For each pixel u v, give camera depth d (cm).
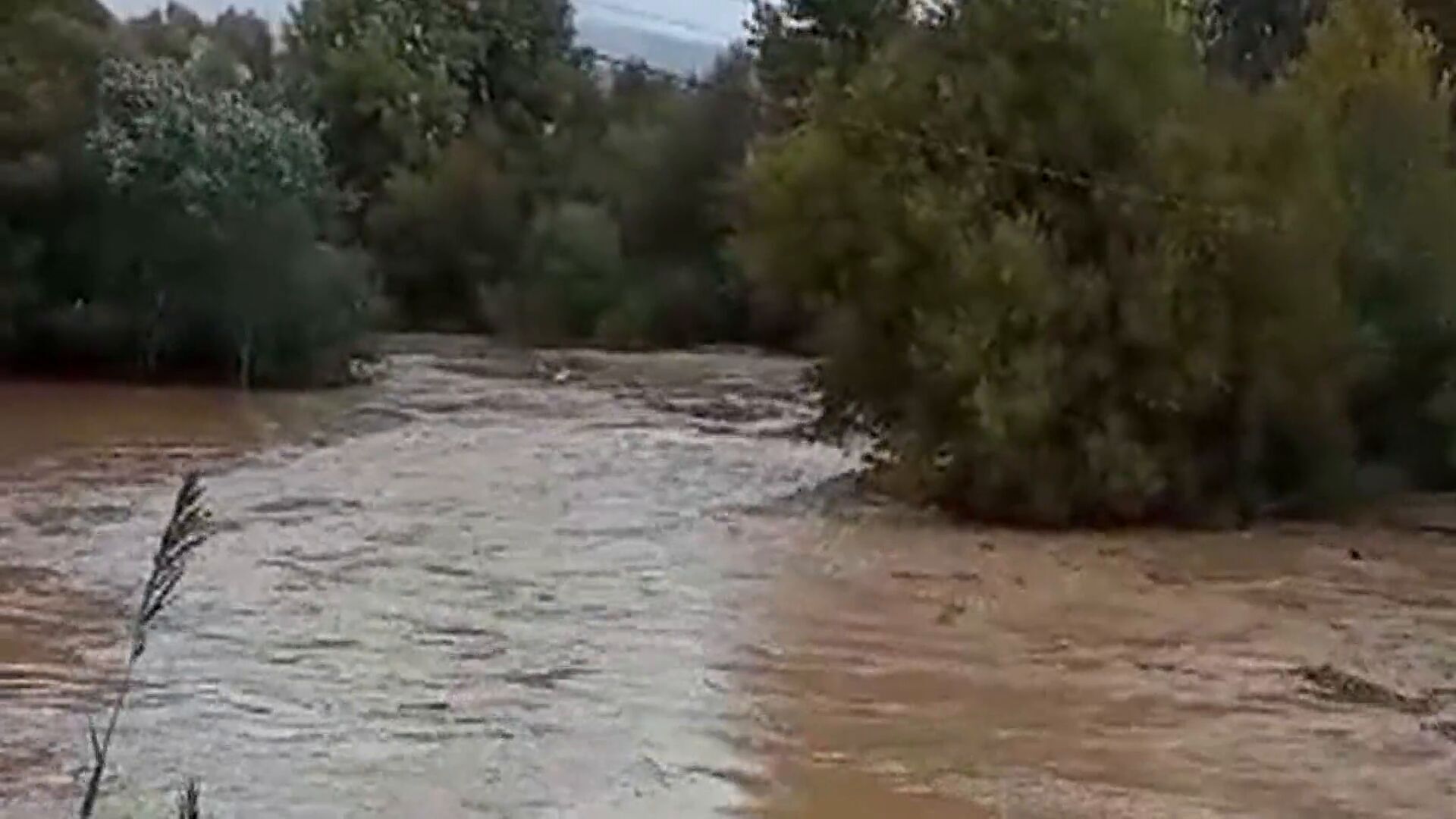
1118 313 2456
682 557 2159
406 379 4453
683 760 1320
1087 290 2452
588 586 1970
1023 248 2448
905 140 2552
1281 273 2483
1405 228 2652
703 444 3281
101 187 4166
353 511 2447
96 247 4206
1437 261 2633
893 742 1385
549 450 3169
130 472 2795
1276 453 2542
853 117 2575
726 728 1411
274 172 4259
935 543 2302
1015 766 1330
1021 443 2438
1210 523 2481
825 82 2678
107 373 4284
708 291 5628
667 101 6138
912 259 2522
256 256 4200
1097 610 1914
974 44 2572
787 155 2602
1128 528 2461
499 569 2056
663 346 5575
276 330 4219
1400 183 2709
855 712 1470
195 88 4400
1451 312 2620
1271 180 2536
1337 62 2866
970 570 2127
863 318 2572
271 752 1316
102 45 4397
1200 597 1997
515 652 1648
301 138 4403
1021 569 2142
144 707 1431
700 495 2667
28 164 4131
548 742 1355
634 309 5606
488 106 6338
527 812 1187
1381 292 2633
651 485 2769
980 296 2462
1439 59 3519
